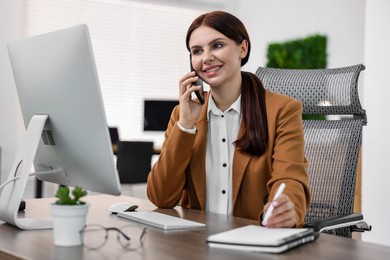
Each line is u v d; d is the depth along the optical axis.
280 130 1.57
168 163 1.62
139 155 4.73
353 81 1.83
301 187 1.43
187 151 1.62
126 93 6.04
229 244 1.07
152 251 1.04
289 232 1.13
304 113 1.90
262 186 1.58
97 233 1.22
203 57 1.58
